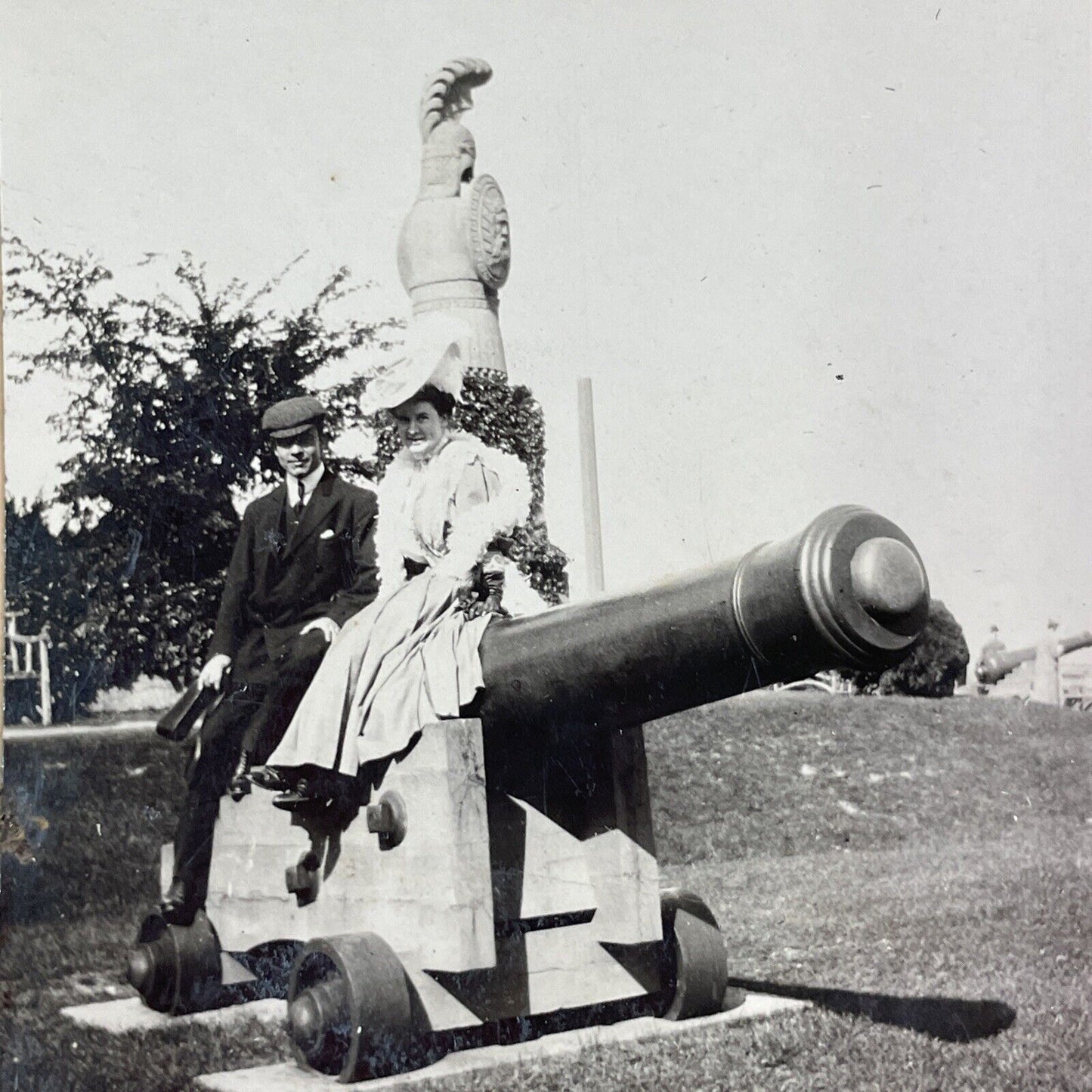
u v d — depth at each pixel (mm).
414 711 3930
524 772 4105
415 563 4391
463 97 5918
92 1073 4230
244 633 5176
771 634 3381
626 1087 3861
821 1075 4223
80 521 6277
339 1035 3816
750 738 7129
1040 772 7316
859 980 4922
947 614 7844
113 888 5641
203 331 6574
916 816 6852
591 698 3799
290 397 6605
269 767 4086
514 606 6402
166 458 6422
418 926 3857
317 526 5297
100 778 5840
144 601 6289
